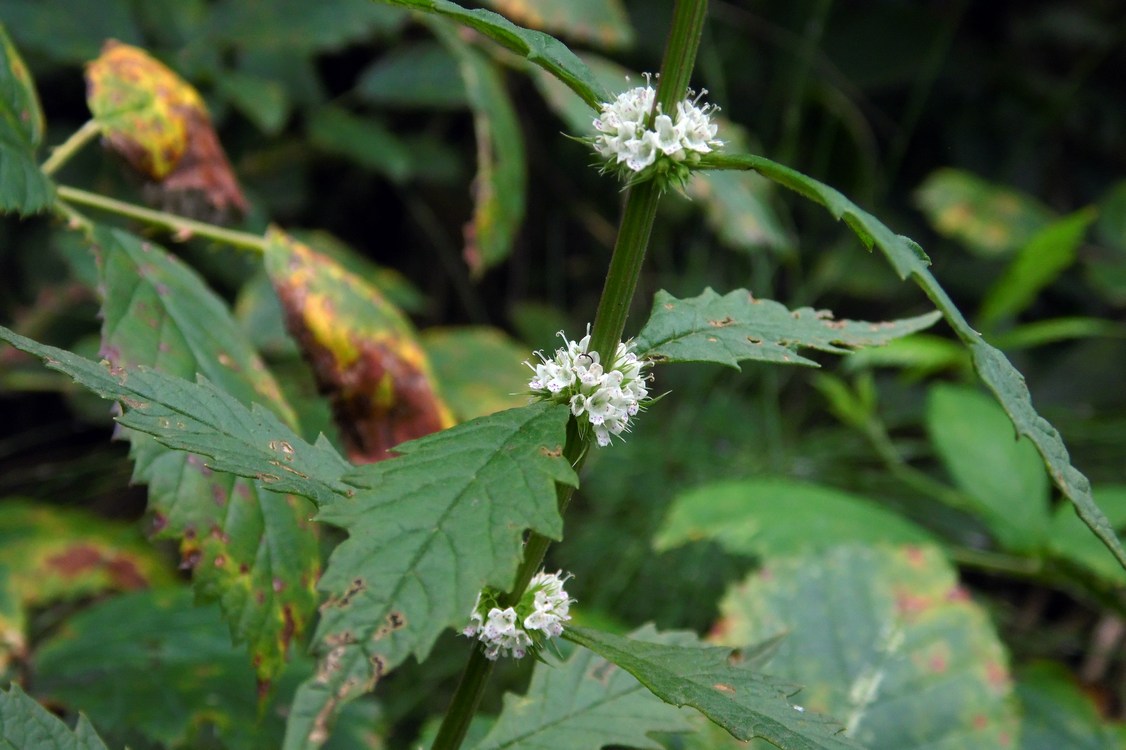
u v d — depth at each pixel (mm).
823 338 317
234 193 424
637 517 730
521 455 278
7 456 814
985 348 281
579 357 303
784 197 1042
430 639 261
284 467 296
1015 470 575
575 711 343
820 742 283
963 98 1110
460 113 1059
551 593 306
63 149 396
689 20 299
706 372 862
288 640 359
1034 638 704
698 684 289
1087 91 1113
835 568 483
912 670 450
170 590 473
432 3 289
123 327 369
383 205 1059
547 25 621
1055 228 685
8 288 815
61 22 642
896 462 706
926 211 1018
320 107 815
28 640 529
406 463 277
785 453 784
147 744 422
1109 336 971
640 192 302
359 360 408
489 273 1088
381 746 421
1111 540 281
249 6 689
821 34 1086
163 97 413
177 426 295
